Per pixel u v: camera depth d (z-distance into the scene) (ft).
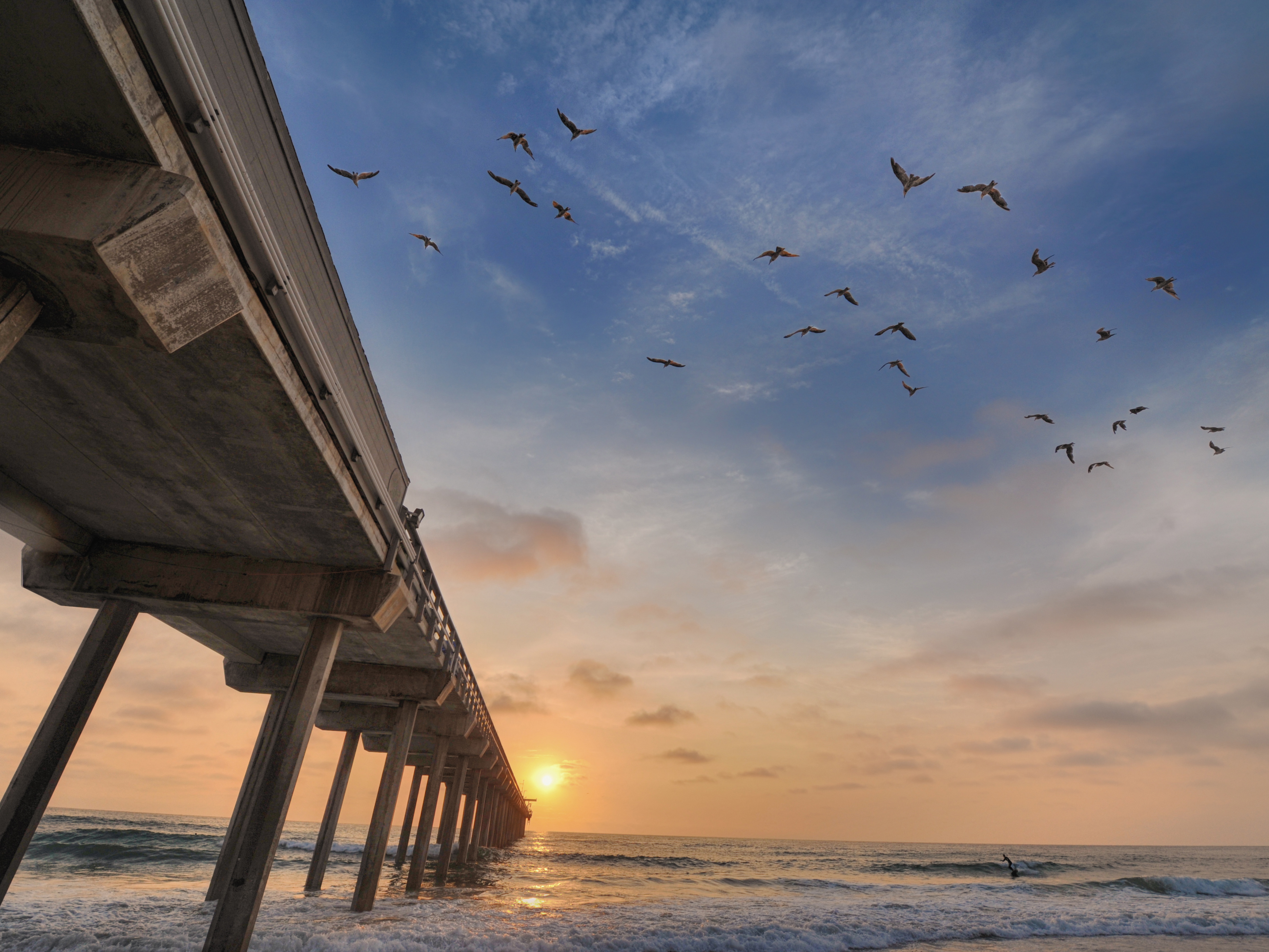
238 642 67.67
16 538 44.01
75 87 17.93
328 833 88.63
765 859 288.10
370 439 42.39
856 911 98.22
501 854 203.92
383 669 72.49
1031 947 75.20
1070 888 152.97
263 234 24.41
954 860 312.29
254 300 25.57
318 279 31.91
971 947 74.28
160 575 47.16
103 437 34.81
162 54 18.95
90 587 46.52
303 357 30.12
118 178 19.40
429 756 140.36
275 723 71.92
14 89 18.19
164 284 20.62
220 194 22.41
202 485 38.86
